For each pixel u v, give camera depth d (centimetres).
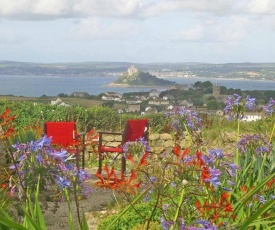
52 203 789
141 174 647
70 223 376
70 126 1030
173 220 393
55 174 359
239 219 461
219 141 1279
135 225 593
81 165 1134
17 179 386
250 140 594
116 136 1423
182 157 402
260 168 576
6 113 506
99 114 1598
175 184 409
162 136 1373
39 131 1169
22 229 319
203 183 409
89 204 817
